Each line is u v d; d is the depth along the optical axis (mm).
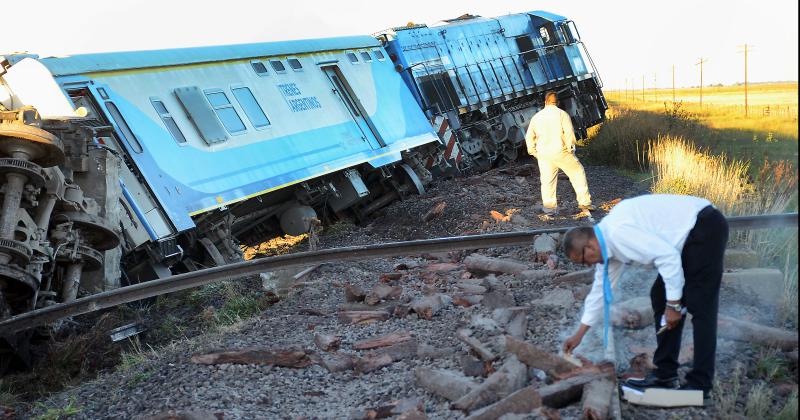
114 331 9070
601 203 14828
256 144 14742
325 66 17812
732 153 14820
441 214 14859
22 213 9070
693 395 4586
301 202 15891
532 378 5145
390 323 7371
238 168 14008
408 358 6348
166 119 13227
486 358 5613
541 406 4469
